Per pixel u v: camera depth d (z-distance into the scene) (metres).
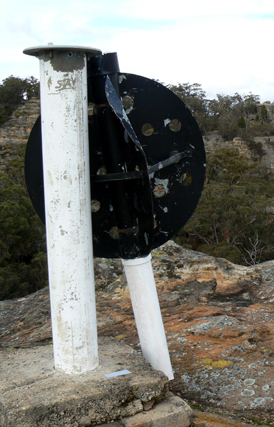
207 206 29.45
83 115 1.94
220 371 2.49
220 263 4.64
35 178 2.33
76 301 1.97
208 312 3.49
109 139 2.06
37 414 1.75
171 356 2.75
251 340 2.86
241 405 2.14
